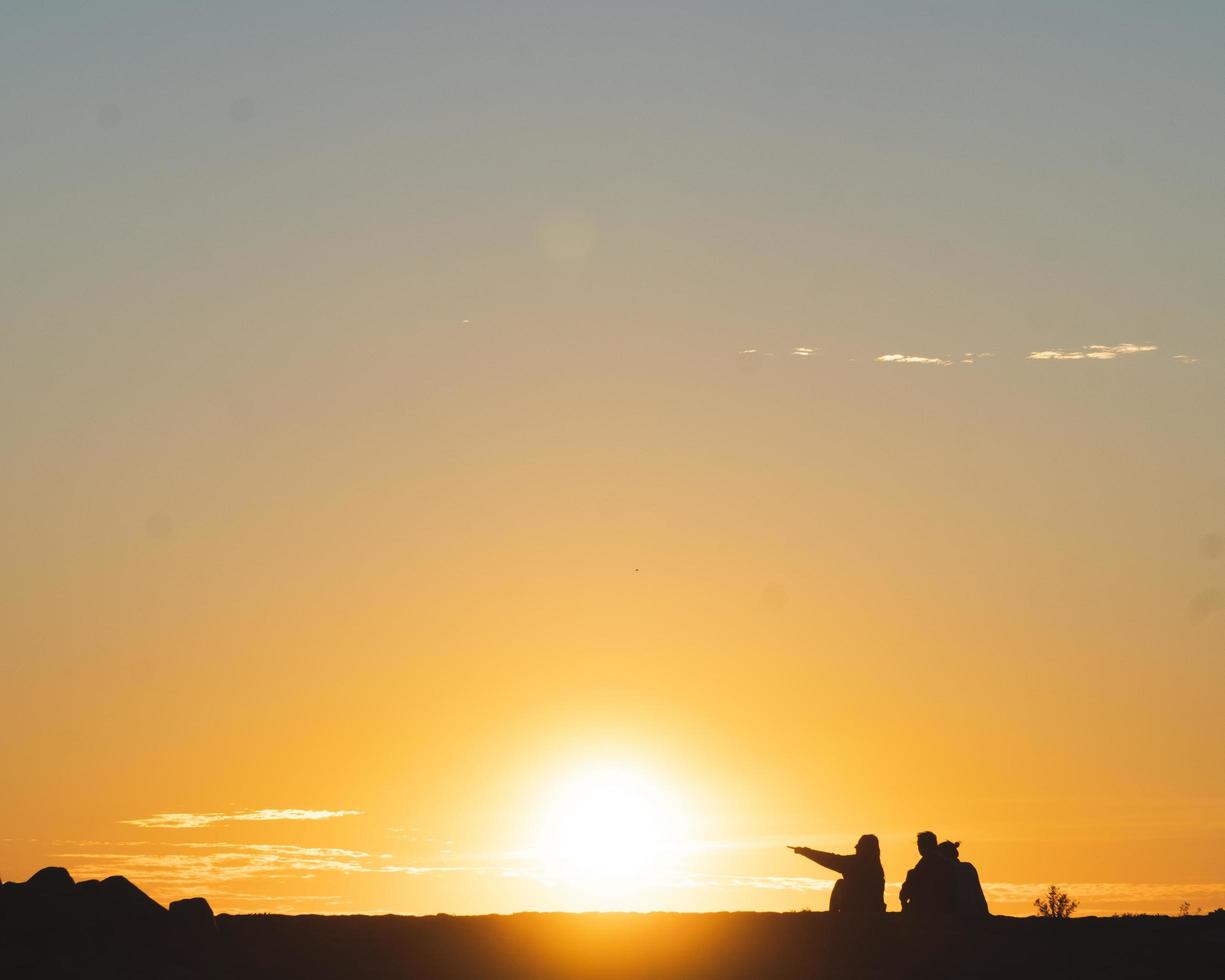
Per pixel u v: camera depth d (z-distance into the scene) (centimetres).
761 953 6569
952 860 6962
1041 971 6241
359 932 7038
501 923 7256
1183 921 7031
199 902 6894
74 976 6072
